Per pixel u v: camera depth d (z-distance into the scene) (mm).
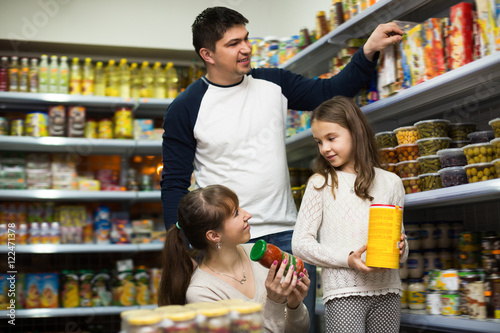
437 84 1944
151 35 4270
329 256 1745
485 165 1812
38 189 4059
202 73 4422
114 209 4508
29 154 4145
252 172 2154
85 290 4031
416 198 2049
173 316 958
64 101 4035
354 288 1758
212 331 970
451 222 2344
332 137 1831
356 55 2172
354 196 1816
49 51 4340
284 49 3301
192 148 2262
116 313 4020
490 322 1794
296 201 3127
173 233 1752
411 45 2131
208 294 1625
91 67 4172
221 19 2117
